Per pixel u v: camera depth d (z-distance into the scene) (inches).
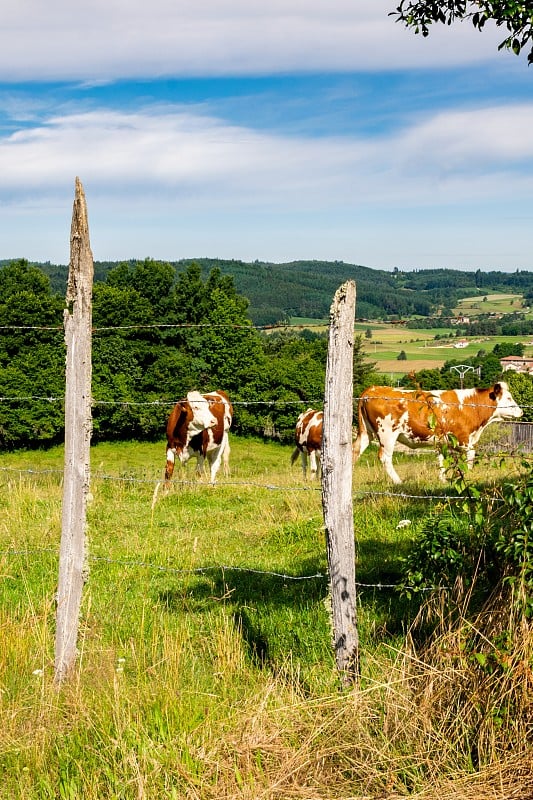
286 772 152.0
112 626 232.1
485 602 185.6
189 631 225.0
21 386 1883.6
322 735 161.6
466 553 205.5
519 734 154.3
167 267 2559.1
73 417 193.9
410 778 152.3
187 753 153.6
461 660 169.6
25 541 334.3
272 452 2016.5
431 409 205.2
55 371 1936.5
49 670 196.9
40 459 1851.6
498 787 147.6
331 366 178.9
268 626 230.8
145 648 207.6
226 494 483.2
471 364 1339.8
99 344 2140.7
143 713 170.1
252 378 2210.9
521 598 170.2
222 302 2340.1
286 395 2167.8
